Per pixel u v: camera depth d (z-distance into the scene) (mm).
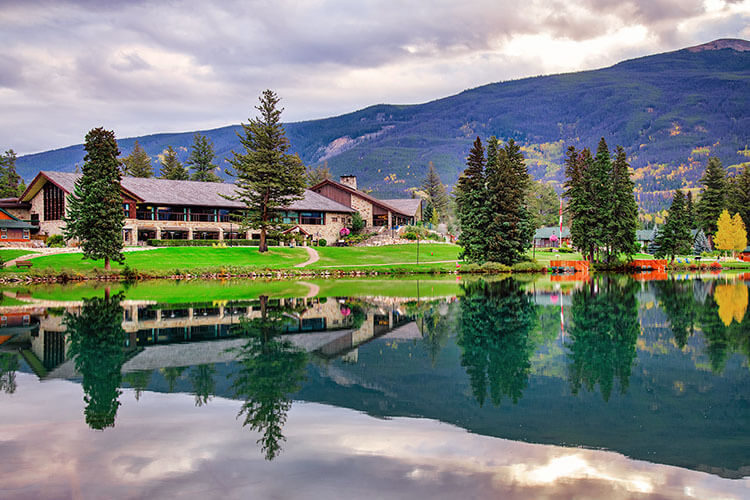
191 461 9312
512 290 43250
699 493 8328
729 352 18703
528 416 11852
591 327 24172
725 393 13711
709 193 117750
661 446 10195
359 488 8352
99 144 51719
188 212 76500
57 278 50312
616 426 11258
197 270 56031
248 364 16594
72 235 53000
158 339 20641
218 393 13430
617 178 74125
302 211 87750
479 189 69625
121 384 14266
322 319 26203
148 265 57625
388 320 26031
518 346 19766
